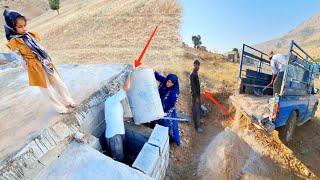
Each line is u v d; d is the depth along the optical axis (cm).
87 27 2605
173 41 1853
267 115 658
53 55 1930
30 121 417
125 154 558
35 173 343
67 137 399
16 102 503
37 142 366
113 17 2652
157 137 481
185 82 1033
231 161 652
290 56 664
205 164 626
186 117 808
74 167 355
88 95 491
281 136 754
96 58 1689
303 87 852
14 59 876
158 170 464
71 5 5019
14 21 357
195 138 737
